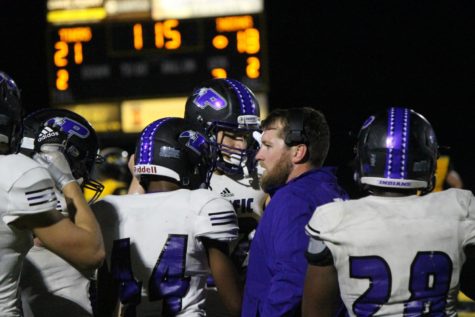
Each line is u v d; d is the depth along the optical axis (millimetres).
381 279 4785
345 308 5387
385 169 4973
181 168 6086
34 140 6168
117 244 5867
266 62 23062
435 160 5113
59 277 5852
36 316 5840
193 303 5805
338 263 4852
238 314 5848
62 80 24156
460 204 5008
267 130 6016
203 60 23406
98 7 23938
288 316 5367
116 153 15312
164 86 23766
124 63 23953
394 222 4855
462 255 4945
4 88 5293
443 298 4875
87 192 14977
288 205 5562
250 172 7312
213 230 5734
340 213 4902
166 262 5770
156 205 5895
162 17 23656
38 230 5125
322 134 5969
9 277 5098
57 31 24094
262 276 5711
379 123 5047
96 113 24203
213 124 7230
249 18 23094
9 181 5027
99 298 6012
